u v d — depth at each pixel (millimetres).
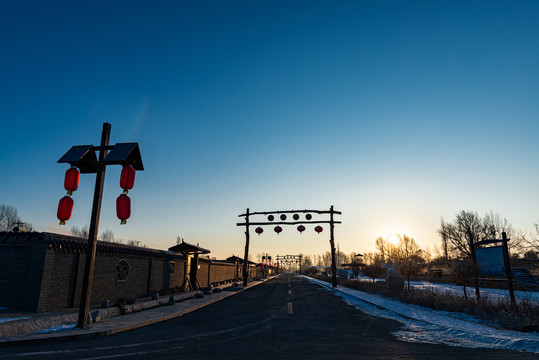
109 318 10867
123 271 16141
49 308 11195
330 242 31562
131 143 10344
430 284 34750
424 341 8117
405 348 7316
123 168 9859
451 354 6730
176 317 12219
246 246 32125
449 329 9320
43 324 8734
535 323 8992
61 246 11695
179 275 23172
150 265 18891
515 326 9117
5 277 11055
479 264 14234
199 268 27406
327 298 20344
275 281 47812
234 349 7168
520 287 25719
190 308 14117
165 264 20875
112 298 15070
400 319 11906
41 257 11133
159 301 15156
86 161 10438
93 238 9477
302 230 30125
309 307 15609
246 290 27172
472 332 8578
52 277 11445
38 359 6090
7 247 11336
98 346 7312
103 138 10195
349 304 16984
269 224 31516
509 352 6816
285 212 31406
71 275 12438
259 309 14797
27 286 10914
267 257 85500
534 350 6836
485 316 11023
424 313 12828
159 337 8445
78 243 12852
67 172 9680
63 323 9336
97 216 9672
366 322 11211
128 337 8414
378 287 24531
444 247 50312
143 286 18078
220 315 12859
